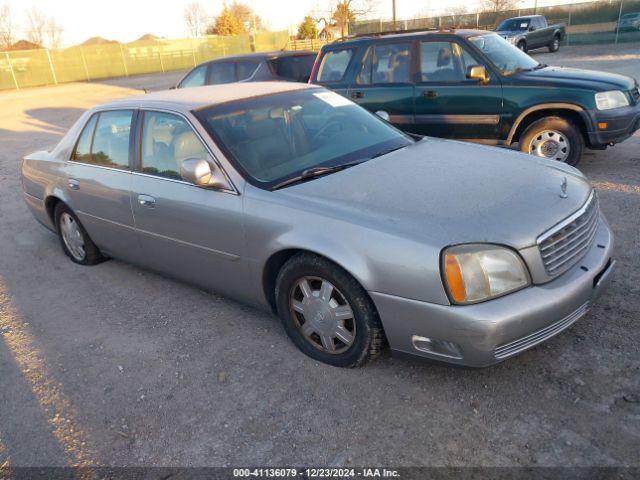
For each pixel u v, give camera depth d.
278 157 3.69
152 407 3.15
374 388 3.08
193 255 3.92
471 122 6.75
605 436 2.57
